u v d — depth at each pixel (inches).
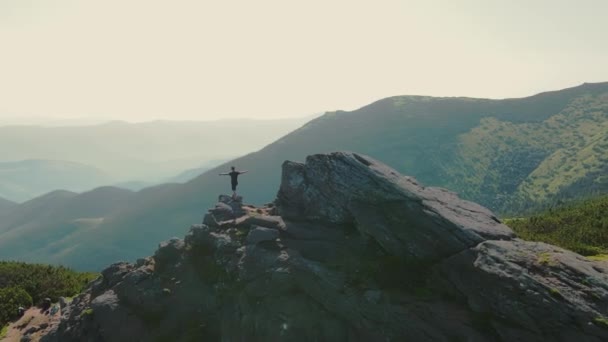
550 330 810.2
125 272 1560.0
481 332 885.2
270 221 1424.7
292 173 1530.5
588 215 2262.6
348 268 1131.9
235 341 1164.5
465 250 985.5
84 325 1349.7
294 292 1174.3
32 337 1587.1
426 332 933.2
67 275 2428.6
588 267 885.8
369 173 1316.4
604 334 756.6
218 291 1298.0
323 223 1375.5
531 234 1932.8
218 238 1422.2
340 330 1065.5
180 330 1284.4
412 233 1103.0
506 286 871.7
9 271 2393.0
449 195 1347.2
